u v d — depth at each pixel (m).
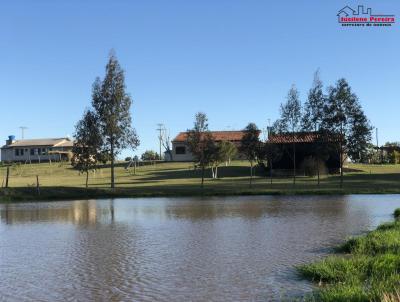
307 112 53.62
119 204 35.81
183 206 32.53
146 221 23.98
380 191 41.88
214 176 67.12
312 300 8.64
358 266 10.72
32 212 30.33
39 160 119.31
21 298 9.95
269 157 54.84
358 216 24.34
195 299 9.58
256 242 16.45
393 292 7.92
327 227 20.19
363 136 50.41
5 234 19.92
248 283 10.69
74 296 10.02
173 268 12.52
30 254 14.98
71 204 36.78
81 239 18.12
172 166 88.88
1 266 13.15
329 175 63.56
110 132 50.47
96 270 12.47
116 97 50.78
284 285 10.38
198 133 51.97
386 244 13.31
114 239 17.95
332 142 50.91
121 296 9.95
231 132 98.75
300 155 68.25
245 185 52.84
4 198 41.66
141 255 14.48
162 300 9.58
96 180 71.56
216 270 12.13
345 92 50.91
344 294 8.29
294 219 23.47
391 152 97.88
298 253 14.17
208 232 19.31
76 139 52.38
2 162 120.69
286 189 45.34
